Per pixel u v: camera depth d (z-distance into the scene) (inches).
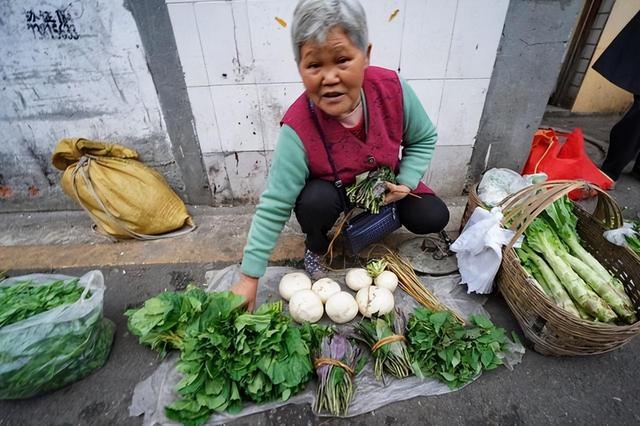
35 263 77.6
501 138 87.7
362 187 53.6
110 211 78.9
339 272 68.4
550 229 62.2
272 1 68.0
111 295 68.4
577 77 152.3
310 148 48.9
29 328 45.3
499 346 52.4
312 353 49.9
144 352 56.2
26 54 74.1
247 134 84.5
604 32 137.4
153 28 71.2
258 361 45.4
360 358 51.5
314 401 47.8
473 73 77.9
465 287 65.4
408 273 65.6
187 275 72.7
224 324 47.1
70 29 71.4
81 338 49.4
